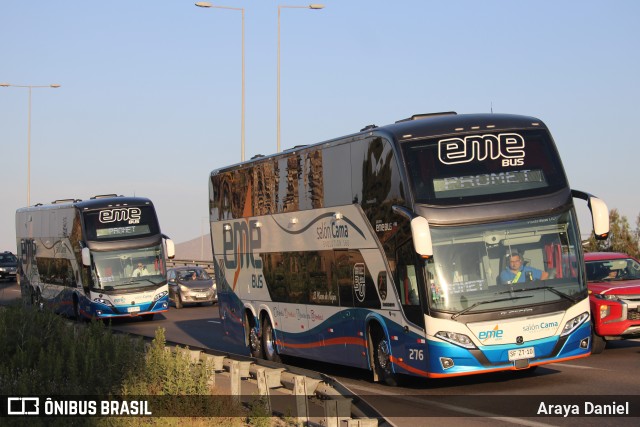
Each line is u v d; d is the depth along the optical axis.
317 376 12.59
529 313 15.54
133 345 16.34
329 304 19.02
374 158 17.03
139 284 38.06
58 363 14.98
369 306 17.39
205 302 48.84
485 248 15.62
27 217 48.91
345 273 18.30
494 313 15.43
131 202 38.88
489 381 17.38
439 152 16.00
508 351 15.44
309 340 20.03
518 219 15.76
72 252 39.69
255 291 22.88
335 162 18.58
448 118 16.62
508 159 16.06
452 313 15.38
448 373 15.32
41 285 45.09
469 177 15.89
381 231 16.81
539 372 18.03
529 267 15.70
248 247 23.23
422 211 15.65
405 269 16.03
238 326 24.09
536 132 16.38
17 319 18.69
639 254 32.78
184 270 47.84
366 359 17.62
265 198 22.11
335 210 18.59
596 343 19.86
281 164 21.17
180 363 13.84
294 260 20.58
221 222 25.08
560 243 15.90
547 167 16.20
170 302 49.94
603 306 19.42
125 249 38.25
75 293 39.41
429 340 15.46
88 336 17.72
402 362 16.36
